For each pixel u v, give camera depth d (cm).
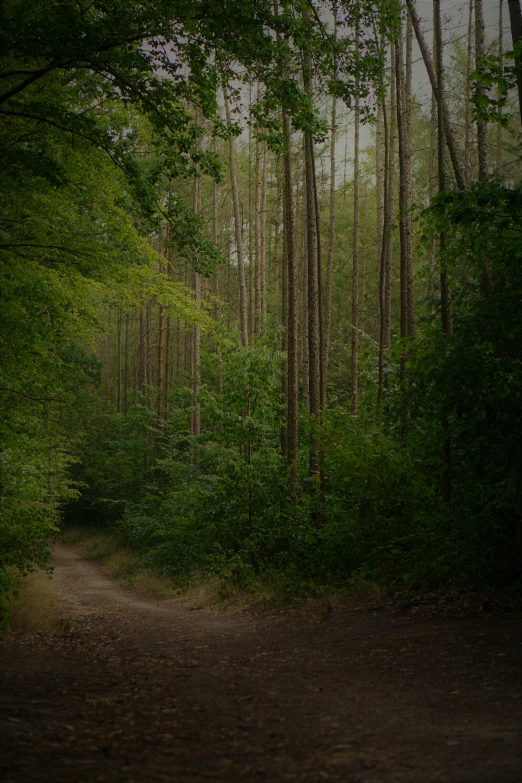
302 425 1280
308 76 1078
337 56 1049
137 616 1145
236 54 952
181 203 1142
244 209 3844
